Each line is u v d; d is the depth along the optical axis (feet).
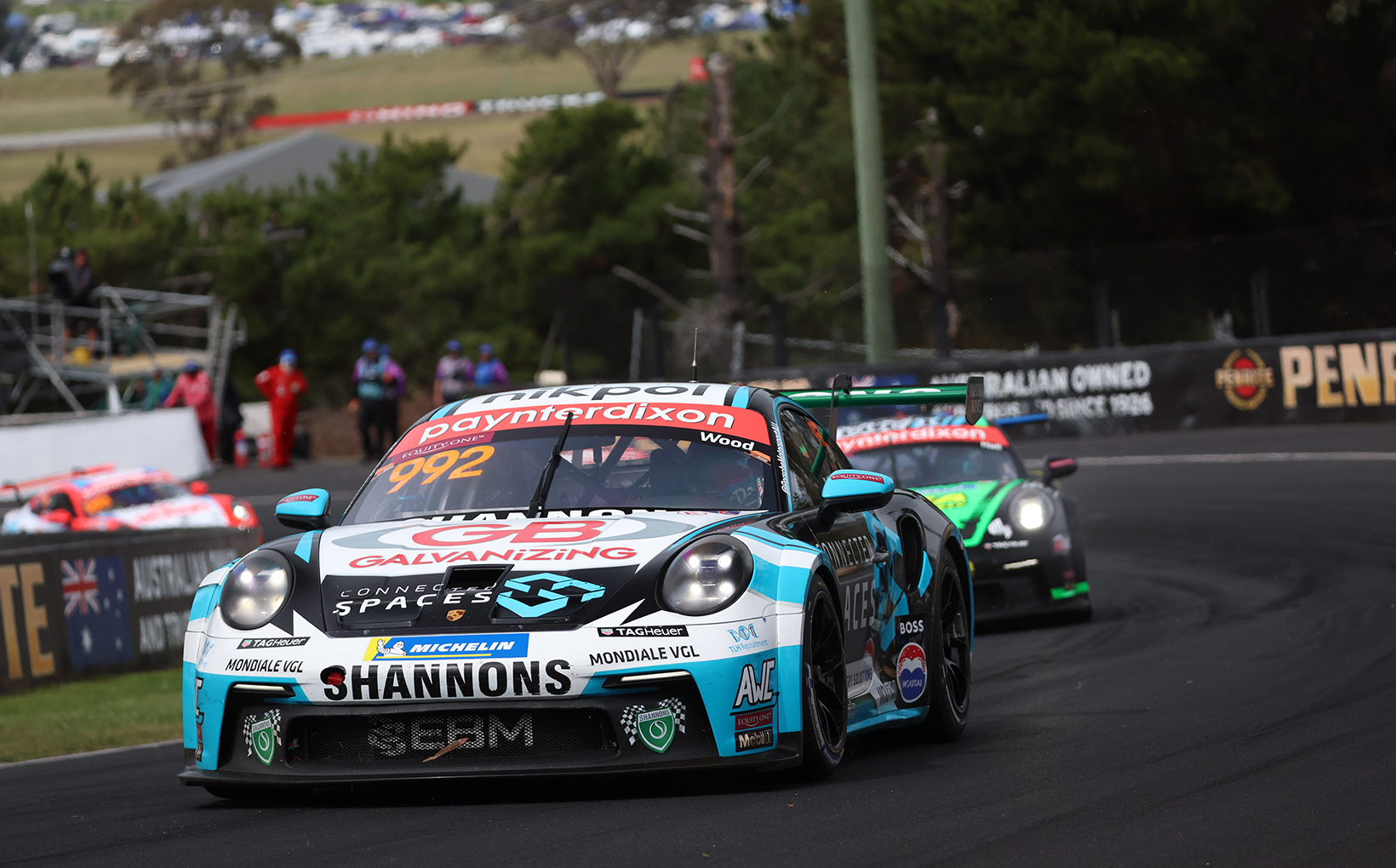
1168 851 47.96
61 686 136.98
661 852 48.60
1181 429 289.33
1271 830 50.55
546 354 391.24
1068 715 80.94
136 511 267.39
